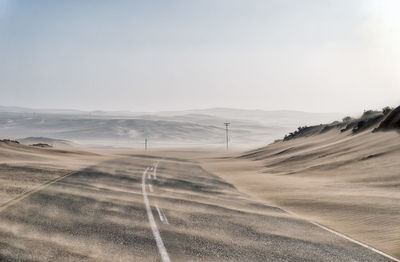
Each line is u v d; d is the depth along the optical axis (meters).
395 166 26.67
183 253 8.63
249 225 12.27
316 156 43.28
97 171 27.58
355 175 26.80
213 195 19.44
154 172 30.95
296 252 9.41
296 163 42.34
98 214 12.30
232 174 37.38
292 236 11.12
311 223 13.45
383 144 36.25
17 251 7.91
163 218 12.30
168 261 7.97
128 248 8.73
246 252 9.11
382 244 10.83
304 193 21.61
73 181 20.64
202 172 35.25
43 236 9.25
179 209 14.20
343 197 19.11
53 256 7.79
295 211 16.81
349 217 14.69
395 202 16.58
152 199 16.25
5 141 53.94
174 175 29.56
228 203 16.89
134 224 11.20
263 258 8.72
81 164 34.00
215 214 13.75
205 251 8.93
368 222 13.57
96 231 10.11
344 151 40.28
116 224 11.05
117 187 19.67
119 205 14.15
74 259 7.70
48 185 18.33
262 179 30.67
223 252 8.97
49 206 13.09
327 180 26.75
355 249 10.01
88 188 18.30
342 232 12.40
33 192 15.91
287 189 23.81
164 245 9.16
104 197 15.84
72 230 10.05
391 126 43.03
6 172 22.59
